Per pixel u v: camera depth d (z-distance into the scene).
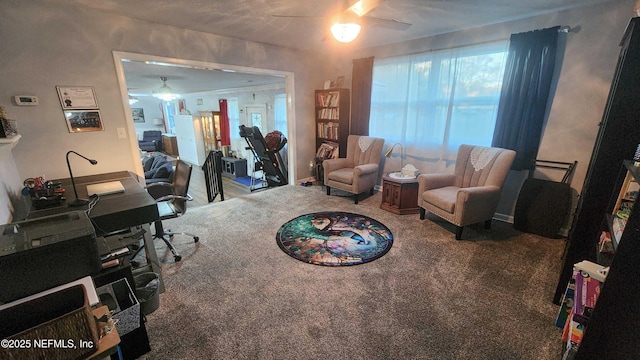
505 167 2.78
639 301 1.04
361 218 3.31
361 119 4.36
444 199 2.84
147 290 1.77
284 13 2.60
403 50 3.79
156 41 2.92
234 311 1.81
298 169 4.87
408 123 3.89
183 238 2.81
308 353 1.51
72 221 1.20
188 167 2.59
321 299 1.92
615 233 1.34
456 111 3.39
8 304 0.99
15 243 1.02
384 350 1.52
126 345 1.42
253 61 3.80
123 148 2.89
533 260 2.39
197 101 9.95
